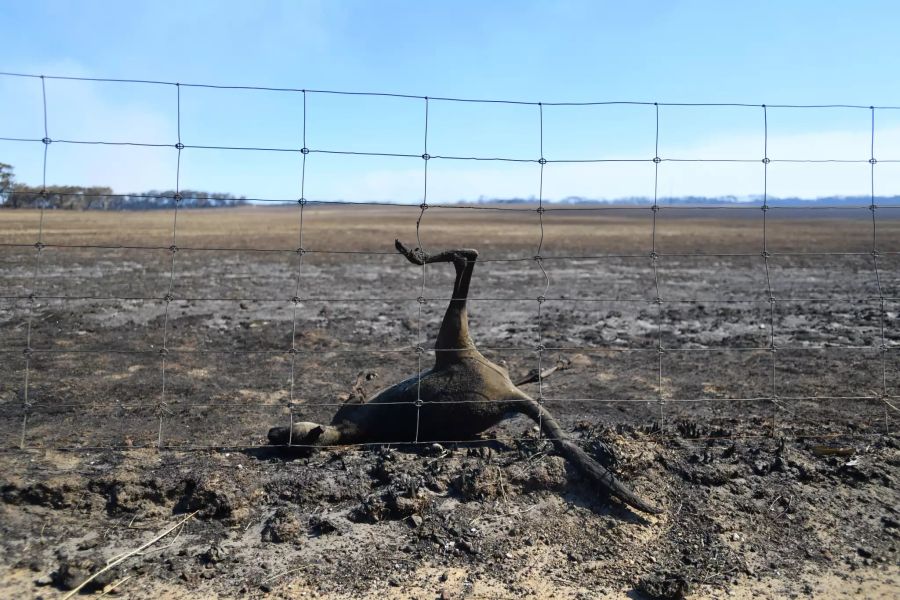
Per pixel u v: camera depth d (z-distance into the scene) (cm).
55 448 195
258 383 273
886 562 157
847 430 222
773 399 232
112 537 156
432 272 691
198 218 2444
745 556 158
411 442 202
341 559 151
